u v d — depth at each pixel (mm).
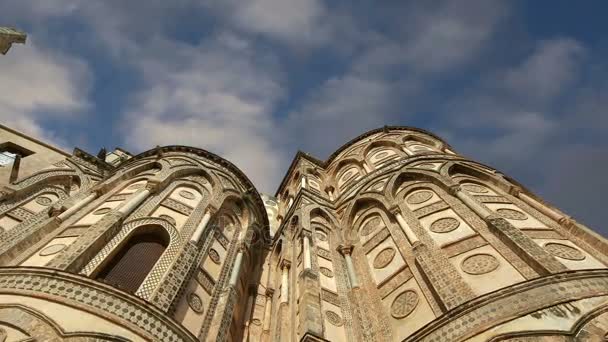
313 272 17422
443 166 21828
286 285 19250
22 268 12250
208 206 19750
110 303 11914
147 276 14016
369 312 15547
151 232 16609
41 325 10719
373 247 18906
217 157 24469
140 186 20094
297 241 21516
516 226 16000
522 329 10484
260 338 17922
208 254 17641
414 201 19891
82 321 11219
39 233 15461
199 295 15562
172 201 19078
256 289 20531
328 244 21000
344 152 33312
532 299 11148
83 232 15523
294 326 15453
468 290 12852
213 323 15117
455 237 15742
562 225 16281
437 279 13766
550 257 12734
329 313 15672
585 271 11852
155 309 12367
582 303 10836
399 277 15820
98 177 26125
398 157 27172
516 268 13086
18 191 21734
